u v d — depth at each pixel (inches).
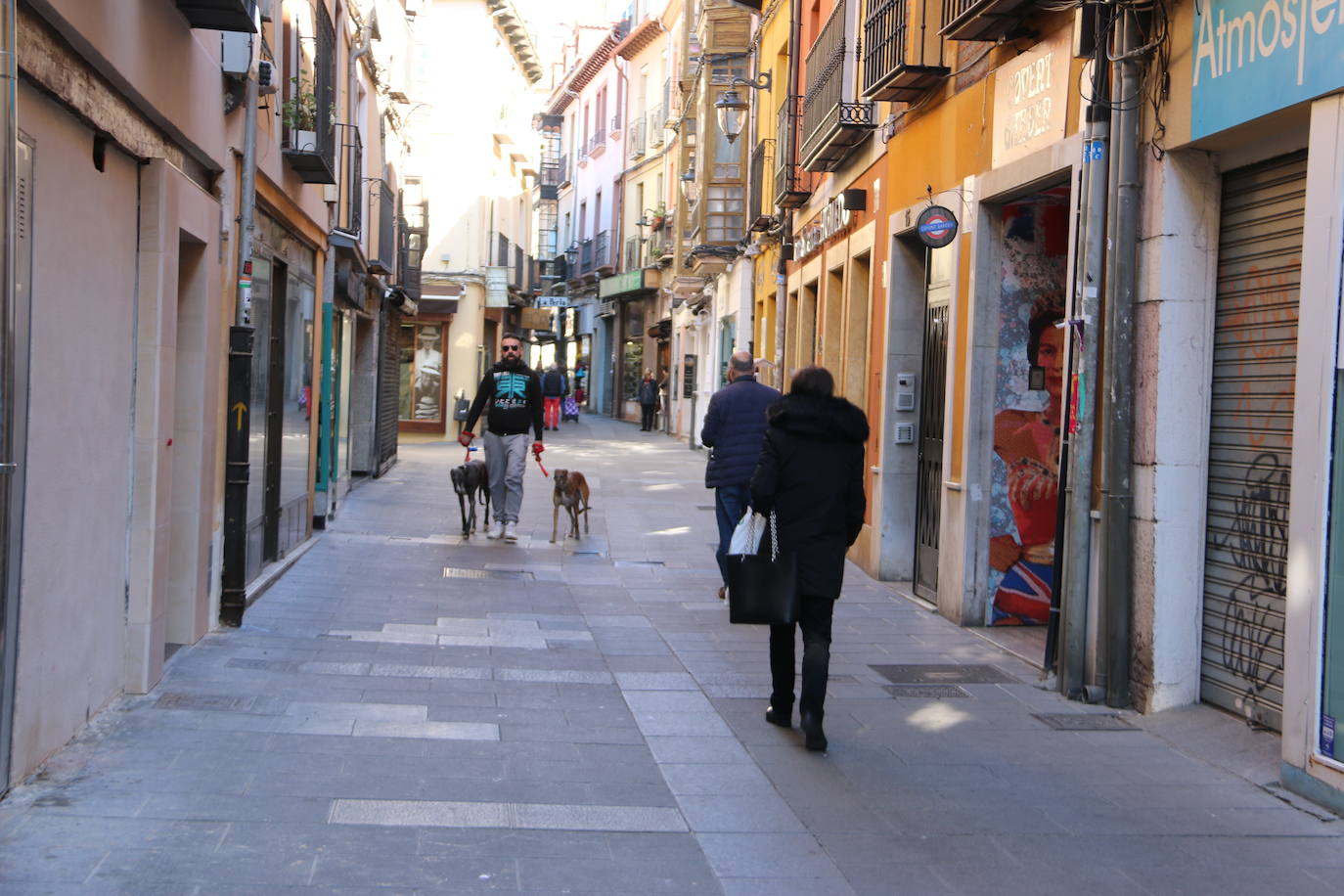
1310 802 211.2
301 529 494.9
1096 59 276.1
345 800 198.7
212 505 319.9
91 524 225.6
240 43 307.0
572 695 280.5
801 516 241.8
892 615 394.6
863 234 524.4
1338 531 205.9
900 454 472.4
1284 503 239.3
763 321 885.2
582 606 400.2
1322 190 207.9
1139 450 270.1
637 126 1690.5
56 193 198.8
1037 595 377.7
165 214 251.4
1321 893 173.8
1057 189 339.6
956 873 179.2
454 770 219.1
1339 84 203.2
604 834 190.4
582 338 2201.0
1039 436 375.9
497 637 343.3
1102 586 278.7
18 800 187.6
